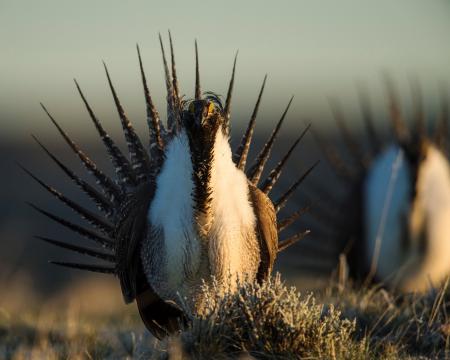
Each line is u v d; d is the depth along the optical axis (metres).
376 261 29.81
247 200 23.14
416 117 30.64
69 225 25.00
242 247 22.92
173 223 22.48
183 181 22.45
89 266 24.78
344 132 32.53
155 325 23.61
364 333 22.42
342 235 31.22
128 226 23.16
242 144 24.25
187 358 20.41
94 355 23.05
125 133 24.83
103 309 36.50
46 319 29.17
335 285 28.59
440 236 29.62
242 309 20.83
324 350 20.20
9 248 73.94
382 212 29.95
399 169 29.86
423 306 24.55
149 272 23.16
